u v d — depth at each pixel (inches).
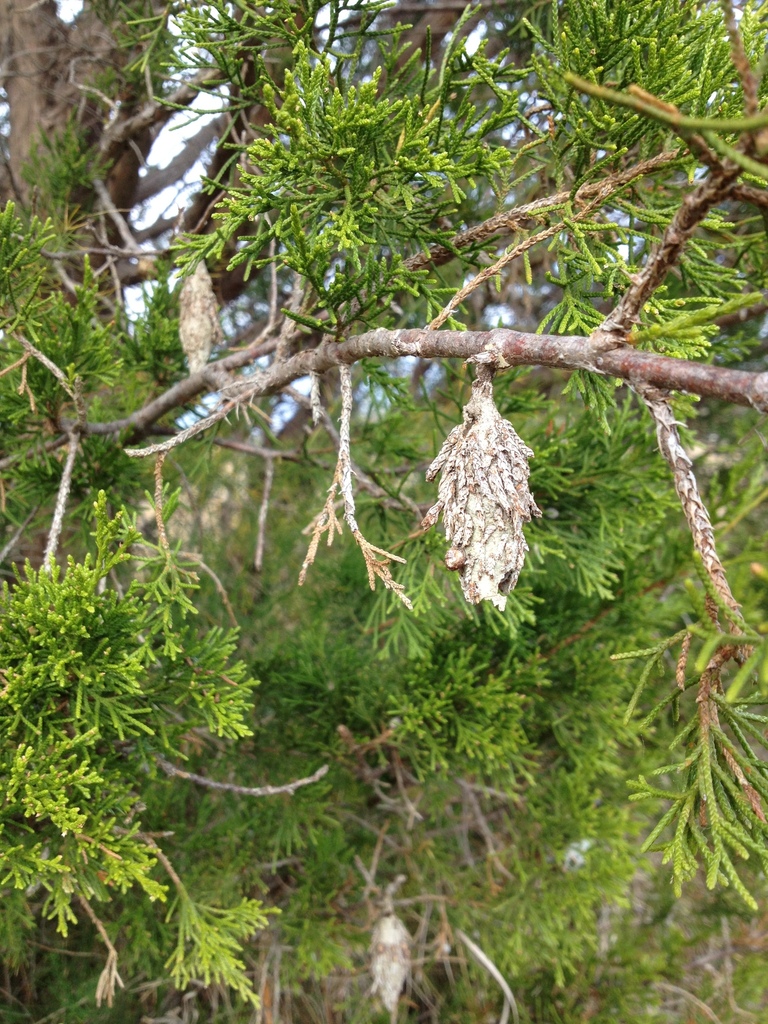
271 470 12.9
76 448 9.7
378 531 14.1
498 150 7.0
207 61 8.6
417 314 14.8
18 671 7.0
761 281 9.5
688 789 5.2
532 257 17.5
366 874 13.3
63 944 15.6
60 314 10.2
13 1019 15.4
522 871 13.8
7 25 17.3
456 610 12.7
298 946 13.2
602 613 13.7
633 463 11.4
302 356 7.5
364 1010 16.6
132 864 7.2
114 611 7.1
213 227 14.1
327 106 6.6
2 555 10.2
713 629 4.3
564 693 13.4
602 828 13.4
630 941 18.5
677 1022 19.4
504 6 14.7
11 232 8.4
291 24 7.8
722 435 23.5
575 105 6.5
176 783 13.7
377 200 7.5
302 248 6.2
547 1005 17.2
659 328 4.6
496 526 5.2
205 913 9.6
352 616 16.6
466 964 17.6
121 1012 15.8
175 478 18.6
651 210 7.3
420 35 15.6
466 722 11.6
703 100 6.3
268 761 13.3
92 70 17.0
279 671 13.7
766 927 20.2
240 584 20.2
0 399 9.9
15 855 6.8
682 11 7.0
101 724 7.6
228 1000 15.1
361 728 13.3
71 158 14.6
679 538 13.9
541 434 11.6
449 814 17.6
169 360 12.9
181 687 8.2
